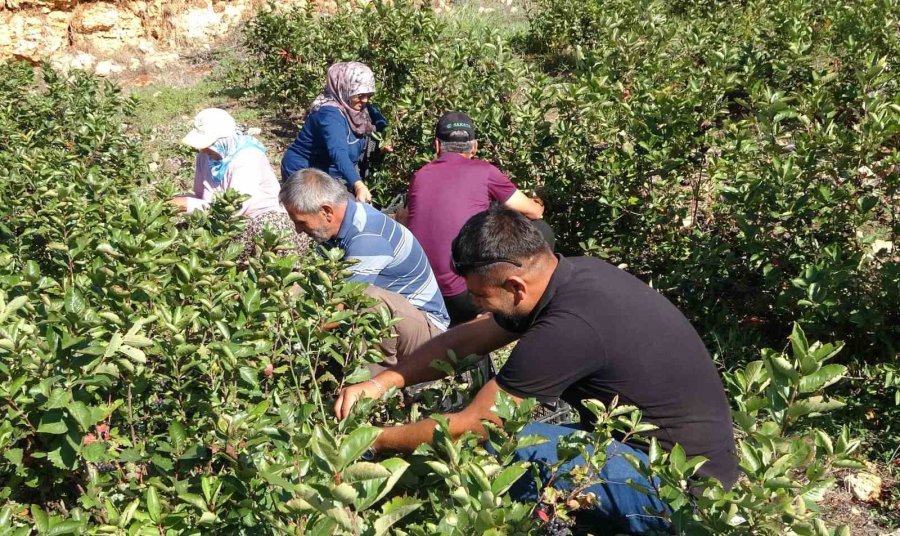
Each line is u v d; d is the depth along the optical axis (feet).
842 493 11.51
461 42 24.00
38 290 9.57
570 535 7.96
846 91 18.85
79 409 7.06
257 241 10.59
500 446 7.47
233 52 38.17
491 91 19.69
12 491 8.09
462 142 15.30
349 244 12.26
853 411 12.78
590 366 8.30
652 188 16.30
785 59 23.20
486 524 6.08
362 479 5.78
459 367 9.78
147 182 19.93
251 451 7.34
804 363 6.83
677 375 8.41
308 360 9.22
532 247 8.25
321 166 19.84
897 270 13.12
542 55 33.76
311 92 27.86
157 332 8.80
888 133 14.37
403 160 21.17
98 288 9.10
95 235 12.12
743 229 14.30
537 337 8.26
